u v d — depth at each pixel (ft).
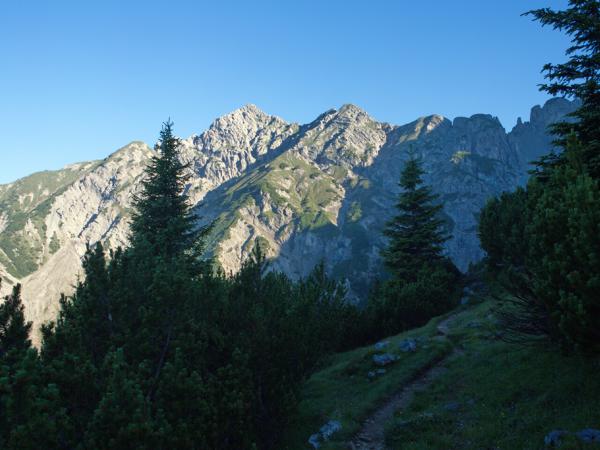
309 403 57.57
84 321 38.14
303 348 46.68
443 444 37.91
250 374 39.11
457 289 120.47
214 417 33.73
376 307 102.12
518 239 61.05
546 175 67.46
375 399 54.24
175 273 40.88
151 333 37.91
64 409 26.09
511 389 43.52
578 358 41.06
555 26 60.49
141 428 26.20
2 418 25.81
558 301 33.71
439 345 68.90
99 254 41.39
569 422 32.53
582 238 31.94
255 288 50.21
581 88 58.03
